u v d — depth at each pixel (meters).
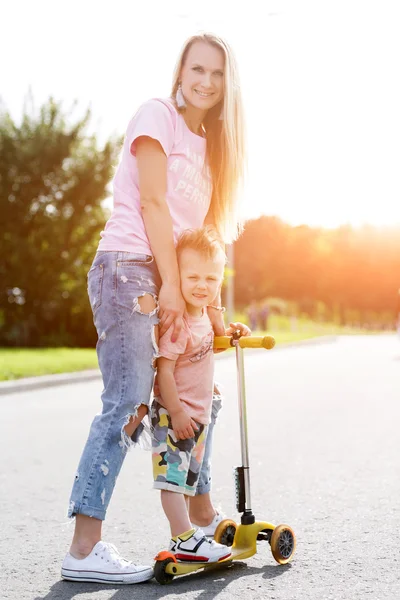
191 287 4.25
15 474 7.23
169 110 4.37
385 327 90.62
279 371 20.42
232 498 6.20
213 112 4.59
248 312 57.12
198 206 4.52
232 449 8.50
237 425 10.41
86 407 12.88
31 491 6.52
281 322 64.06
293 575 4.23
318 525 5.32
